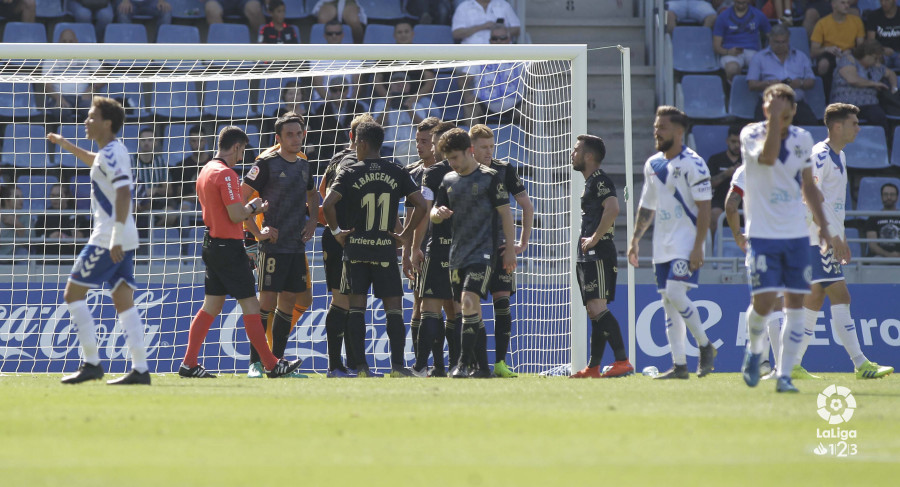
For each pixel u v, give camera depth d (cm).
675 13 5903
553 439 1305
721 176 5003
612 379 2628
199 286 3641
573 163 2855
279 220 2842
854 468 1119
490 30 5544
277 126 2859
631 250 2520
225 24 5553
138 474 1051
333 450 1216
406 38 5525
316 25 5603
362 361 2842
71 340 3597
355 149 2984
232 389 2119
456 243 2600
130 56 3117
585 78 3142
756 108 5522
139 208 4372
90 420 1502
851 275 4544
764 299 1938
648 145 5553
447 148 2558
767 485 1009
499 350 2948
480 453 1192
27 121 4753
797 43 5800
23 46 3097
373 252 2812
